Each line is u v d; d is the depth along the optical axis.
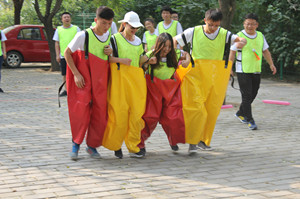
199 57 5.81
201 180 4.95
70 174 5.09
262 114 9.36
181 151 6.27
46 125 7.77
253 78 8.03
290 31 15.70
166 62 5.65
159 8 17.52
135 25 5.33
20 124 7.81
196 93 5.78
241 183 4.86
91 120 5.60
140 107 5.58
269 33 16.00
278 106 10.41
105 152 6.14
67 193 4.45
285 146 6.62
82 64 5.35
